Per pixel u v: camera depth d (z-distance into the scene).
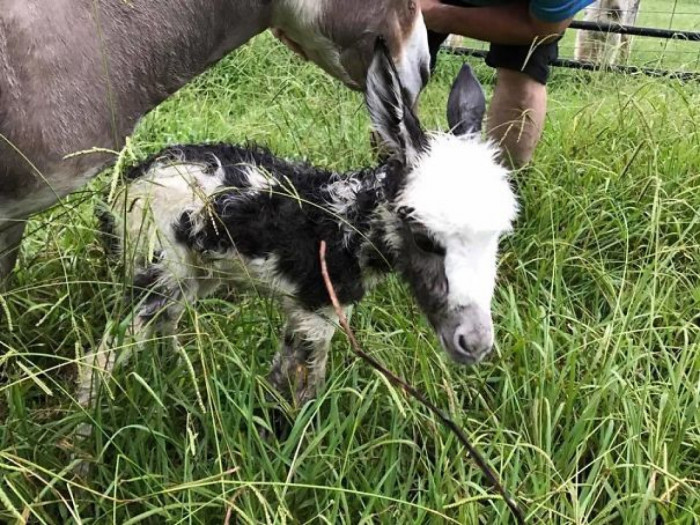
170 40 0.96
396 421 0.98
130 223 1.05
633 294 1.18
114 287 1.02
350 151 1.58
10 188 0.90
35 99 0.86
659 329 1.21
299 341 1.07
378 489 0.90
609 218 1.46
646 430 1.03
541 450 0.93
